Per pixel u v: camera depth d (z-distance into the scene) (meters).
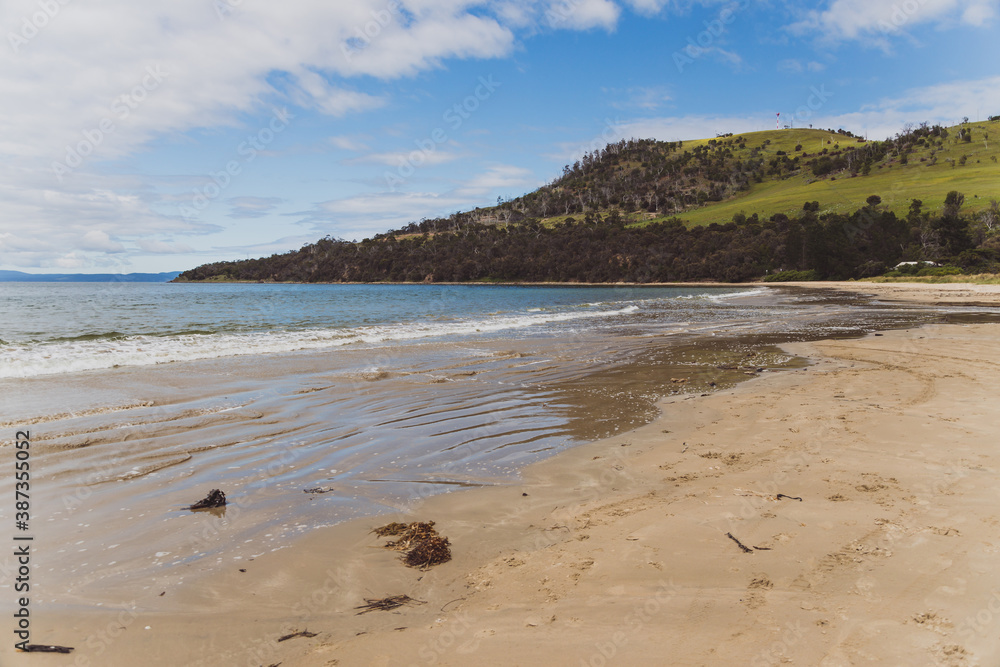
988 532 3.56
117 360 10.91
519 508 4.33
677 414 7.32
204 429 6.55
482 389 9.00
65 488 4.74
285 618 2.90
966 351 11.67
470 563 3.45
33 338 15.14
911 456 5.17
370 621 2.87
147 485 4.84
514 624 2.80
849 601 2.87
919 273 61.69
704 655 2.50
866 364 10.67
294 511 4.30
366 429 6.71
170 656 2.57
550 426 6.84
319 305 36.72
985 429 5.95
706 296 46.22
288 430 6.62
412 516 4.20
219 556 3.57
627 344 14.51
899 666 2.36
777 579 3.12
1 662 2.46
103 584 3.21
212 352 12.47
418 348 13.65
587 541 3.70
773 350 13.13
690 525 3.88
